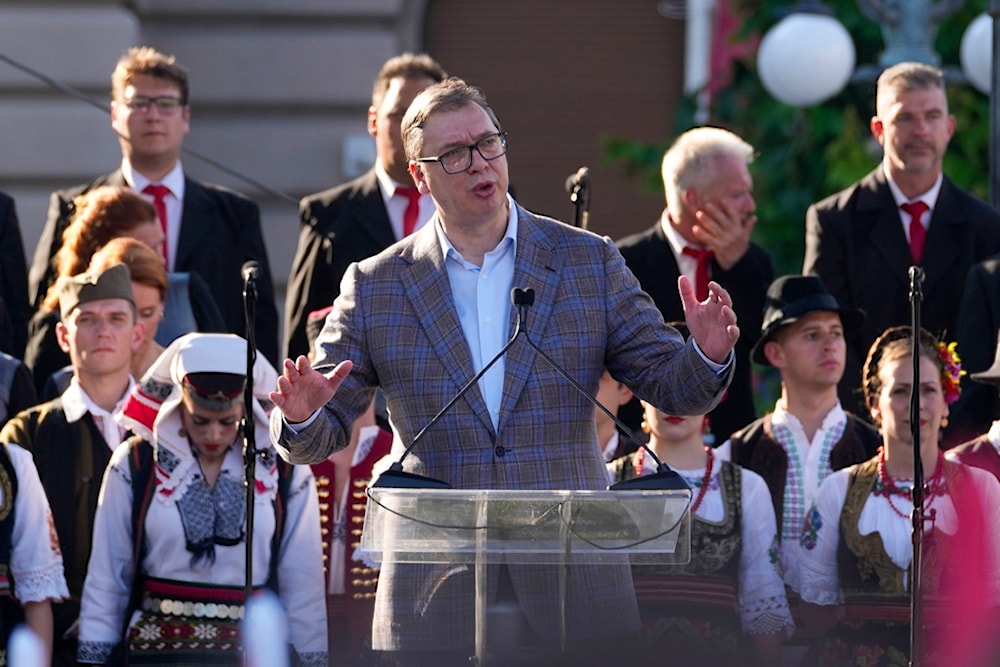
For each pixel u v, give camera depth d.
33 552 12.41
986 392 14.72
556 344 10.39
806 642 12.99
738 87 24.34
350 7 23.38
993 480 12.89
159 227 15.33
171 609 12.28
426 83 15.81
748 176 15.32
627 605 10.42
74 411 13.45
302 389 9.77
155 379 12.55
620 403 14.27
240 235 16.72
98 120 22.16
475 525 9.45
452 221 10.54
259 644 12.20
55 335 15.07
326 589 13.27
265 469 12.52
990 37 18.84
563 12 26.69
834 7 23.84
